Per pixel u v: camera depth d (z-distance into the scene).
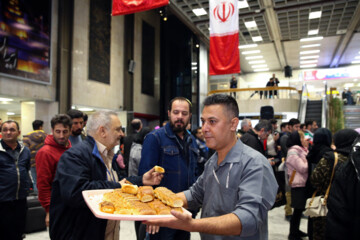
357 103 15.72
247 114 15.04
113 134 1.74
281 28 15.52
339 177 1.80
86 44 11.48
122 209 1.18
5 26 8.05
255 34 16.59
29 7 8.84
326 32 16.33
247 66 23.86
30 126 9.76
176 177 2.12
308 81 20.30
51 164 2.35
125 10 5.27
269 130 3.46
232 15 5.72
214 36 5.82
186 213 1.07
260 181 1.14
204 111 1.27
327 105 12.02
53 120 2.44
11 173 2.84
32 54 8.94
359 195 1.67
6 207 2.81
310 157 3.09
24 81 8.95
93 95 11.80
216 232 1.00
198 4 12.74
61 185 1.48
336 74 19.61
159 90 17.02
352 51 19.81
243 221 1.03
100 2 12.35
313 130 6.18
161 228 1.99
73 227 1.54
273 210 5.20
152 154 2.11
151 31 16.36
